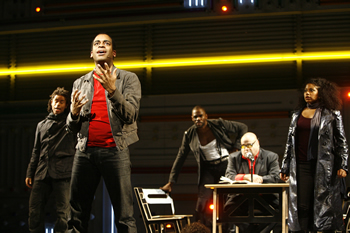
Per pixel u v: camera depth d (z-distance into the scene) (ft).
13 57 21.42
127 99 8.41
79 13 20.88
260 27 19.49
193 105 19.52
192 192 18.70
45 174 13.29
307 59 19.02
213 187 10.91
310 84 11.00
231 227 14.33
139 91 8.75
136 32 20.48
